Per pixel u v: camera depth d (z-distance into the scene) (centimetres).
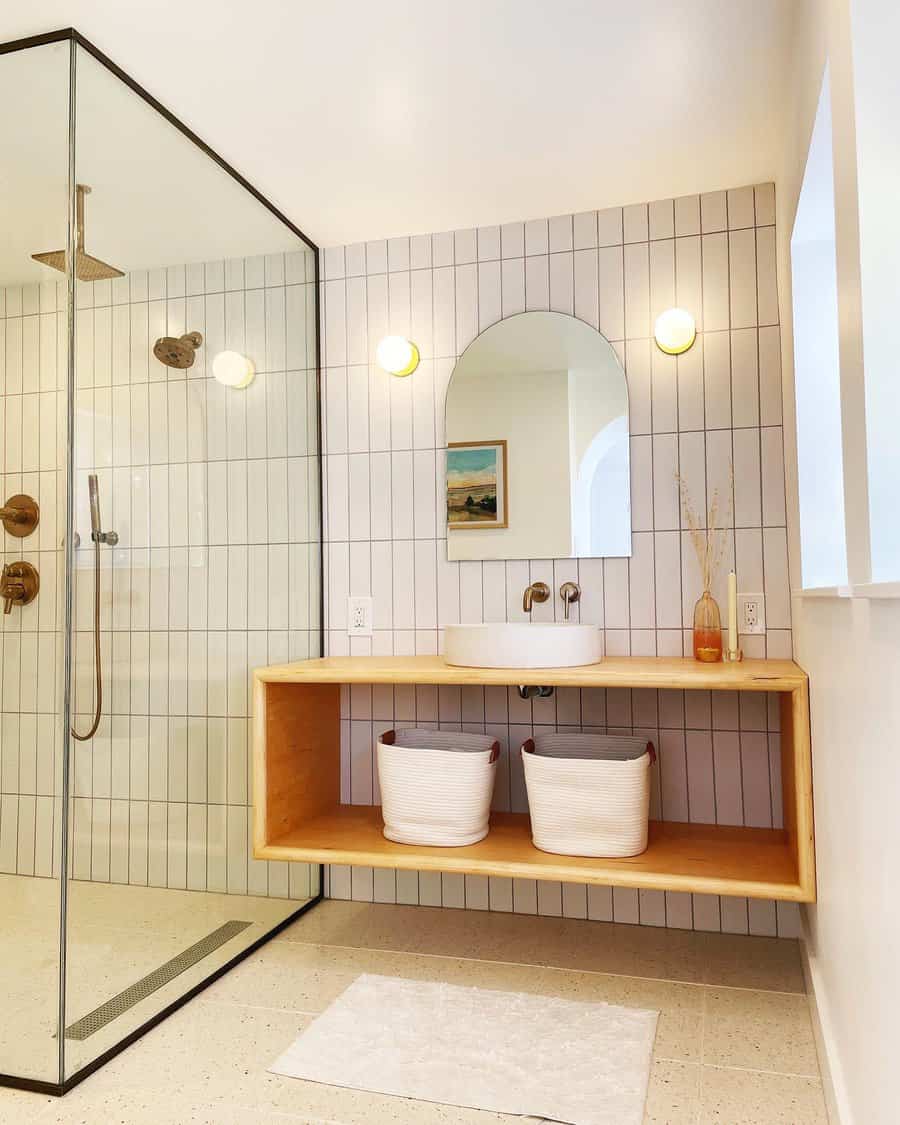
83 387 188
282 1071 187
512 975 235
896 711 97
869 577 106
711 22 190
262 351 272
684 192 271
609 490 277
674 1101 173
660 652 271
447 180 261
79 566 186
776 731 260
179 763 225
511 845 240
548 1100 174
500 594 287
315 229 296
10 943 183
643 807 230
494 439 288
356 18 186
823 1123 165
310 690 278
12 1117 170
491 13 185
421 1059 191
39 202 187
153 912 211
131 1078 185
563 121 229
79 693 186
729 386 268
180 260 227
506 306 290
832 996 171
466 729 288
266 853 241
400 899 296
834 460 217
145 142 212
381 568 299
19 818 184
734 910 263
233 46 194
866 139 108
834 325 218
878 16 108
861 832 128
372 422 302
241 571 256
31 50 189
